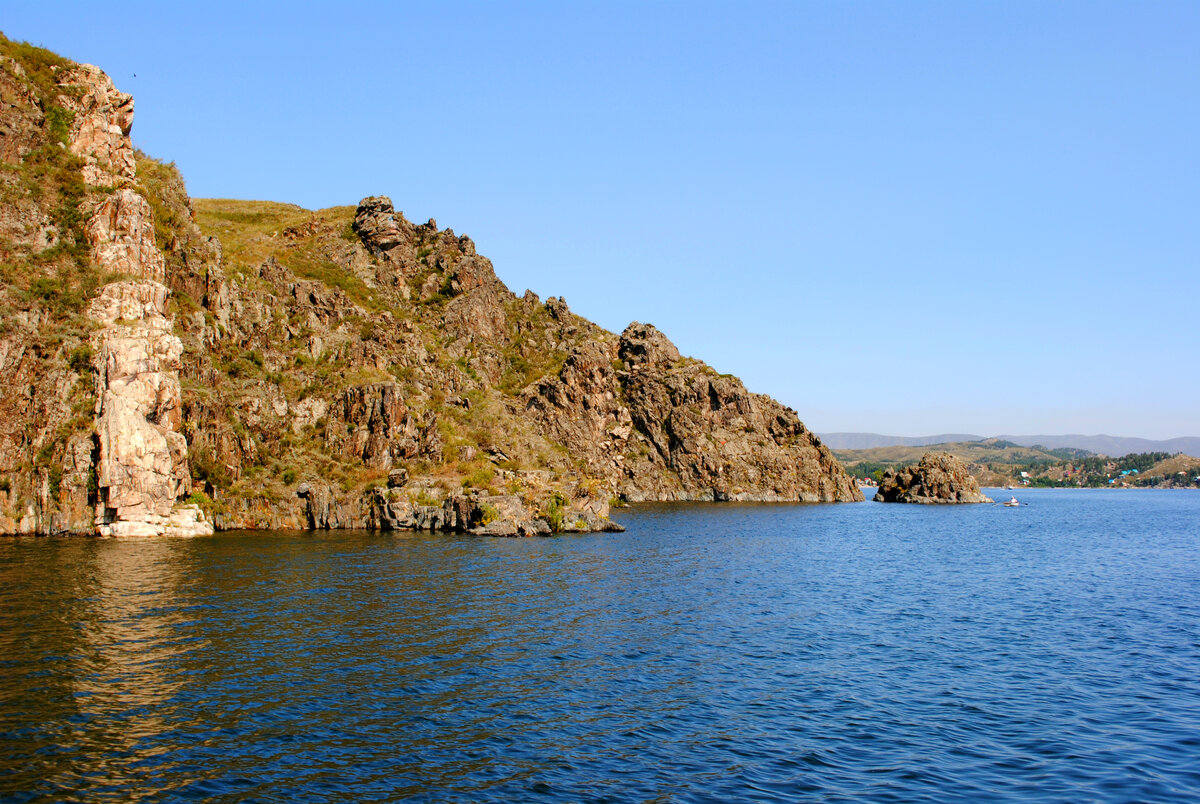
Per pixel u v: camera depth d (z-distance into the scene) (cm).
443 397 13200
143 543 7275
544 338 18450
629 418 18250
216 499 9081
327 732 2667
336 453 10225
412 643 3847
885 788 2353
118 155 9875
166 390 8319
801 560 7694
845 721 2933
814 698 3197
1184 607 5394
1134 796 2317
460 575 5922
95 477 7762
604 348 18938
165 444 8056
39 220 8656
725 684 3359
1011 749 2680
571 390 16588
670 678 3419
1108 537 11319
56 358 8038
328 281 14588
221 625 4059
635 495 17450
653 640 4084
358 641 3847
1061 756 2620
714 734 2770
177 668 3291
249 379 10325
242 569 5853
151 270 9212
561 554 7419
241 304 10969
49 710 2762
